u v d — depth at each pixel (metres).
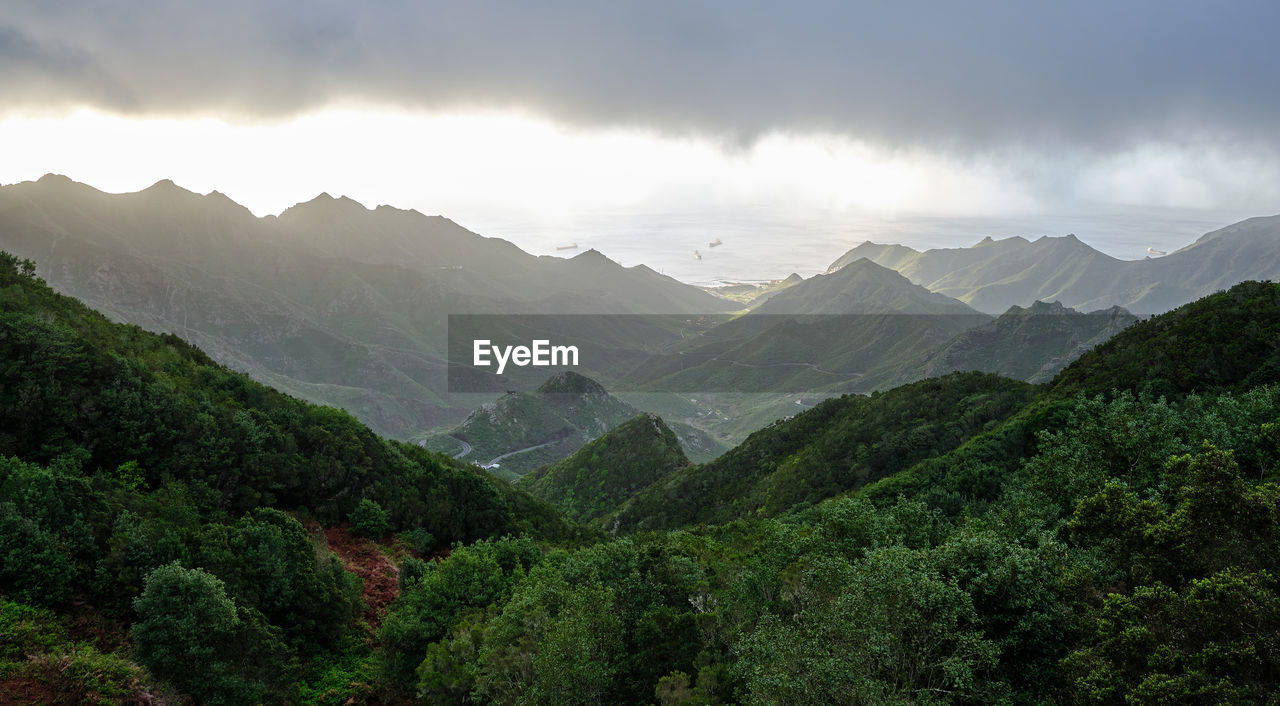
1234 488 23.16
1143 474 37.03
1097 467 38.31
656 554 39.59
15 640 28.47
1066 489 37.66
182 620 30.02
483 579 43.25
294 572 39.88
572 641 27.72
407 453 76.06
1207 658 19.38
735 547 49.78
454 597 41.03
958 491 57.97
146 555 34.19
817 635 21.77
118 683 28.25
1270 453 35.03
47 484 34.31
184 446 47.03
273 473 53.84
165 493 41.16
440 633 38.62
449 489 69.06
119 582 33.03
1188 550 23.70
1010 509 40.12
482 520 68.12
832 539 33.94
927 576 23.70
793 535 35.66
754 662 21.86
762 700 20.17
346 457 62.06
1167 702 18.73
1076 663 21.73
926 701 20.55
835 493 82.69
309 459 58.91
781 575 31.41
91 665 28.41
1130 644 20.84
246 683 31.39
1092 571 25.42
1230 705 17.92
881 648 20.84
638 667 29.88
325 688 36.72
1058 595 25.55
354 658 40.25
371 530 57.06
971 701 22.78
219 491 46.62
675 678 25.88
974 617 23.31
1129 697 19.41
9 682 26.83
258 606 36.72
